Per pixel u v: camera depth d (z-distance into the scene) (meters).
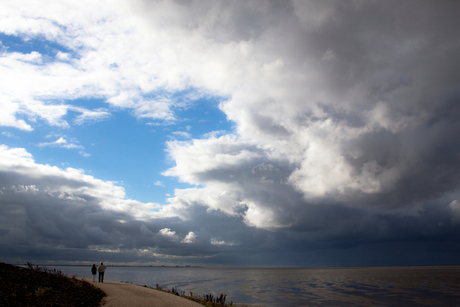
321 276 137.50
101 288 30.64
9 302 15.15
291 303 42.34
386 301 44.75
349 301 44.59
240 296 51.56
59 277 28.03
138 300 23.56
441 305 40.84
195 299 30.73
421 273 152.75
